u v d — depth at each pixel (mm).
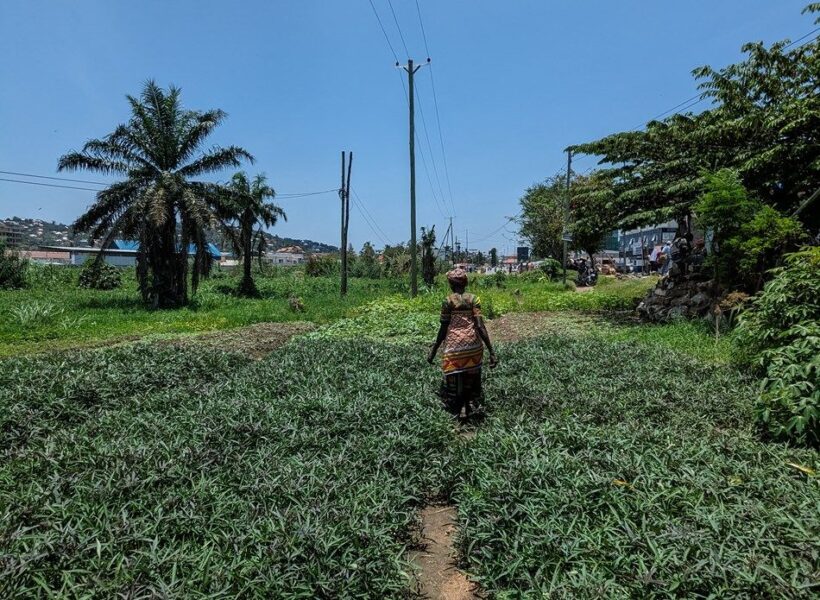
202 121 25453
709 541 2885
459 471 4391
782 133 11945
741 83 13523
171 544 3133
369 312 20953
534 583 2857
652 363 7879
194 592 2682
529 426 5039
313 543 3080
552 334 11891
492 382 7070
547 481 3855
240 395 6355
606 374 7352
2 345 14164
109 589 2670
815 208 12641
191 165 25844
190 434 5035
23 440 5320
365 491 3910
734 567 2615
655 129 14758
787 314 6270
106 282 36469
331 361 8727
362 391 6648
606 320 15625
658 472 3803
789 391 4855
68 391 6535
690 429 5027
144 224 24219
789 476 3877
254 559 2947
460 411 6309
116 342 14570
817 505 3262
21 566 2746
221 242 28375
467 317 6184
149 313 22359
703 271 13664
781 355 5520
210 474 4230
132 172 24828
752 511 3211
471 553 3426
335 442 5004
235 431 5109
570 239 20141
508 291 31781
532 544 3115
